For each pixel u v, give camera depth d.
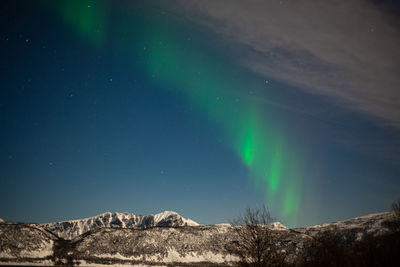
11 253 86.62
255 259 34.34
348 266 29.95
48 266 84.00
